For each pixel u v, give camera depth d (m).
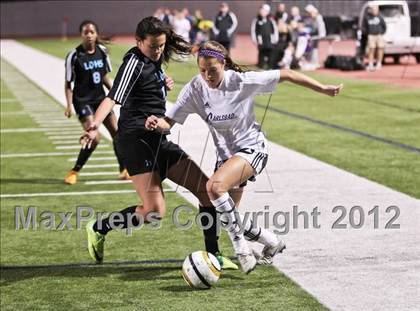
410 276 15.78
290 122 39.00
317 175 25.58
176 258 17.58
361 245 17.92
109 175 27.70
